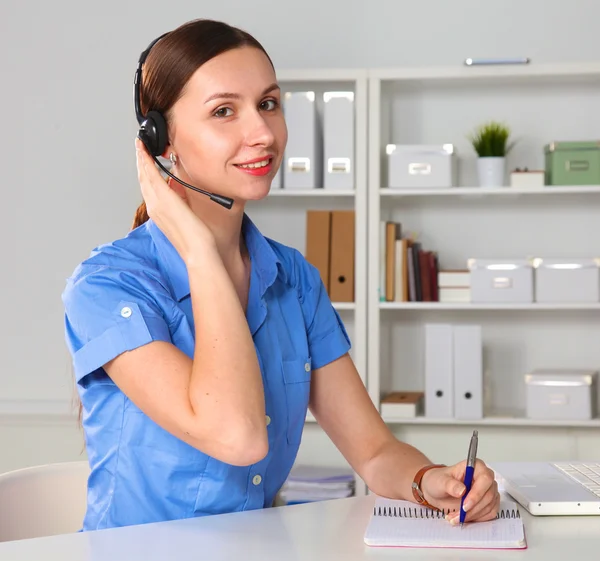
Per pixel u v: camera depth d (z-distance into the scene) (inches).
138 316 52.7
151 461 54.2
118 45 147.1
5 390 146.9
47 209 147.7
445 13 142.9
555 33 141.4
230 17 145.9
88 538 48.2
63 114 147.7
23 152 147.9
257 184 56.3
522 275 133.1
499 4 142.3
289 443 60.7
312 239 135.6
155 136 56.9
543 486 58.6
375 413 64.7
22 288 147.6
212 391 50.1
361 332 133.7
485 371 143.4
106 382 54.9
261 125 55.3
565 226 142.6
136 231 60.0
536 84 142.7
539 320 143.4
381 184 140.3
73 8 147.6
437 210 144.7
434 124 144.5
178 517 54.4
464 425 135.3
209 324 52.1
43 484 68.4
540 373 134.3
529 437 135.0
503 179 135.9
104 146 147.5
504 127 141.7
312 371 65.0
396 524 50.3
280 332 61.1
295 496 128.1
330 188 135.0
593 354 142.3
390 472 59.1
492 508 51.6
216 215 58.2
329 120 134.7
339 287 135.2
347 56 144.2
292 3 144.6
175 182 59.7
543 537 49.0
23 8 148.0
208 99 55.1
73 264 147.8
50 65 147.6
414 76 134.1
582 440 134.0
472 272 134.2
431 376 133.6
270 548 46.2
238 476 55.9
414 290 135.9
